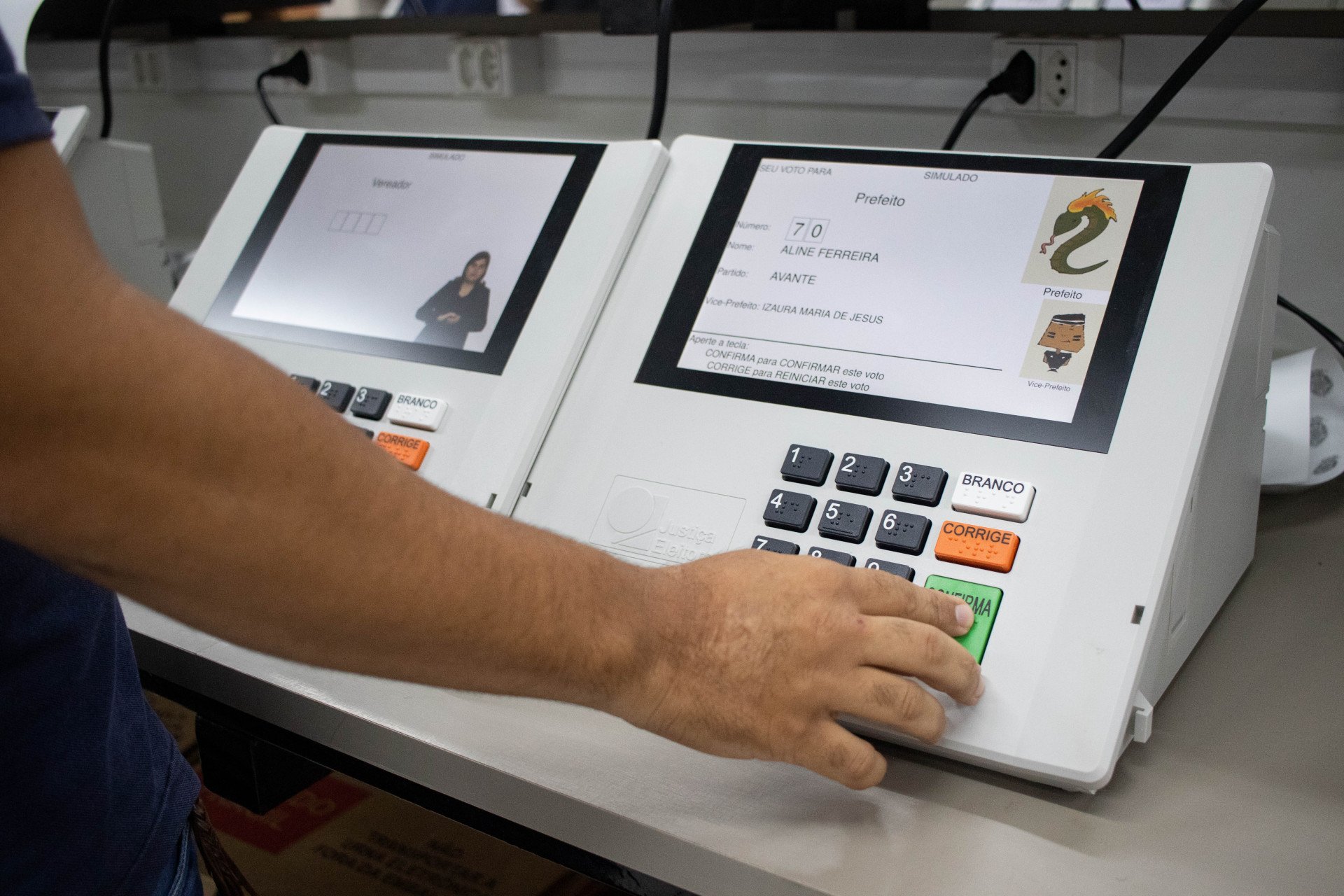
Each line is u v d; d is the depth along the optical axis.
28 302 0.31
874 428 0.60
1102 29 0.88
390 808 0.97
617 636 0.44
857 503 0.58
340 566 0.37
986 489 0.56
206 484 0.35
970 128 0.99
